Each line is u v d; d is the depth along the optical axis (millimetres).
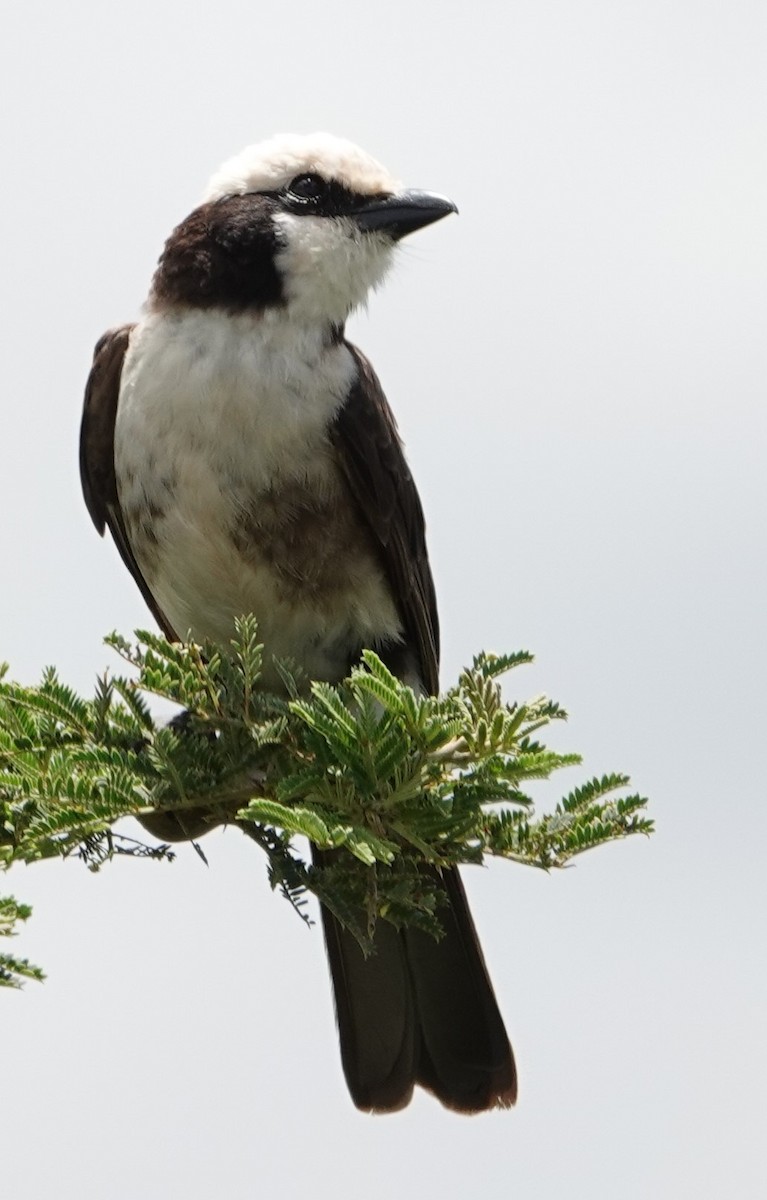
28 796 7402
